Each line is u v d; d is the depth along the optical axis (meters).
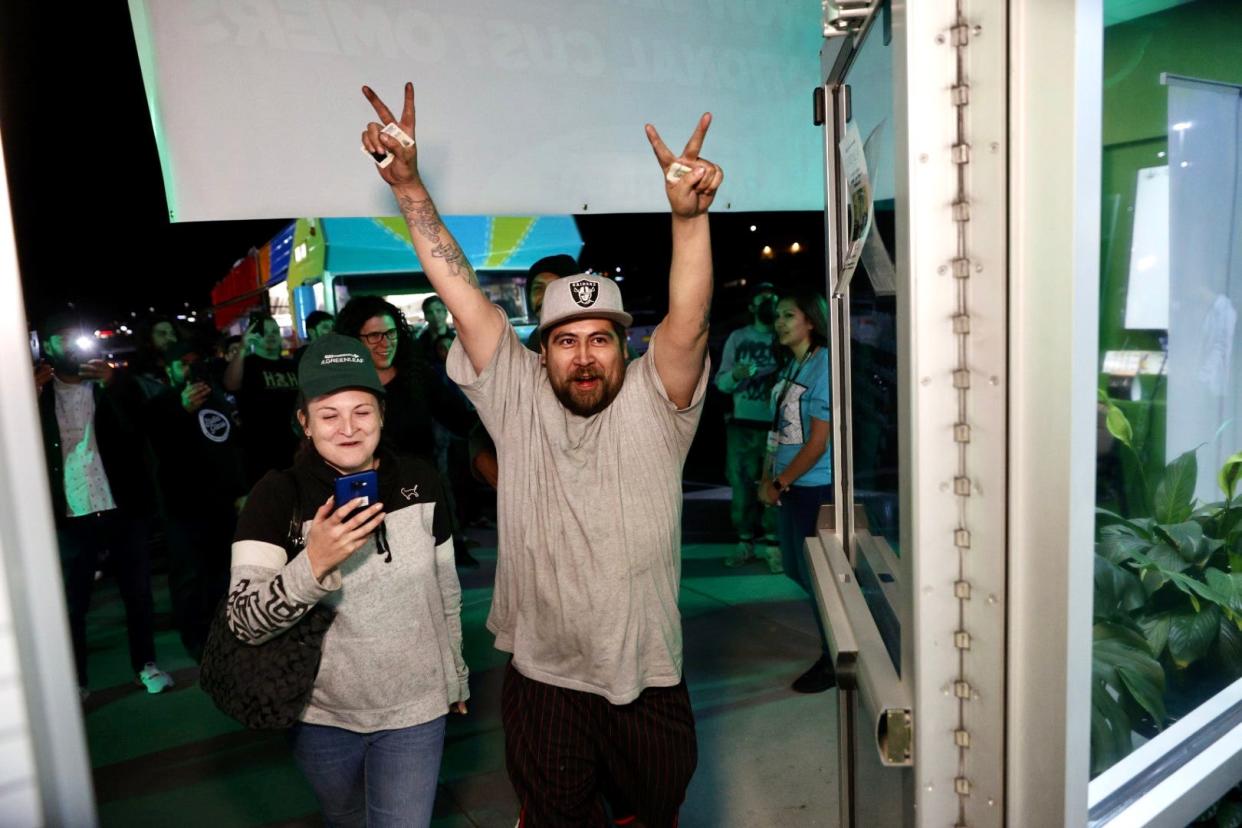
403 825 1.85
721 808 2.72
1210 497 2.89
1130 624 2.14
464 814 2.80
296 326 8.05
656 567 1.91
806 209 3.15
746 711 3.40
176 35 2.15
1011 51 0.93
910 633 1.09
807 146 3.08
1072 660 0.99
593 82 2.65
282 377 4.54
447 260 1.94
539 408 1.95
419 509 1.93
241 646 1.73
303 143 2.31
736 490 5.45
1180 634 2.10
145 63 2.15
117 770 3.23
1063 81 0.90
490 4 2.46
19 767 0.84
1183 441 2.93
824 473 3.62
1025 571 1.01
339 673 1.81
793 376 3.77
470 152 2.52
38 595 0.84
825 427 3.53
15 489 0.83
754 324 5.36
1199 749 1.44
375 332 4.11
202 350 4.18
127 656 4.58
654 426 1.91
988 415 1.00
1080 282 0.93
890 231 1.23
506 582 2.03
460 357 2.02
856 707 1.65
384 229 7.32
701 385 1.93
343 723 1.84
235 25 2.20
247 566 1.75
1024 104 0.93
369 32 2.33
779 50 2.96
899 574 1.22
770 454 3.90
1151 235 2.83
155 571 6.39
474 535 6.71
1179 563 2.21
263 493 1.83
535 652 1.97
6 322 0.82
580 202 2.70
